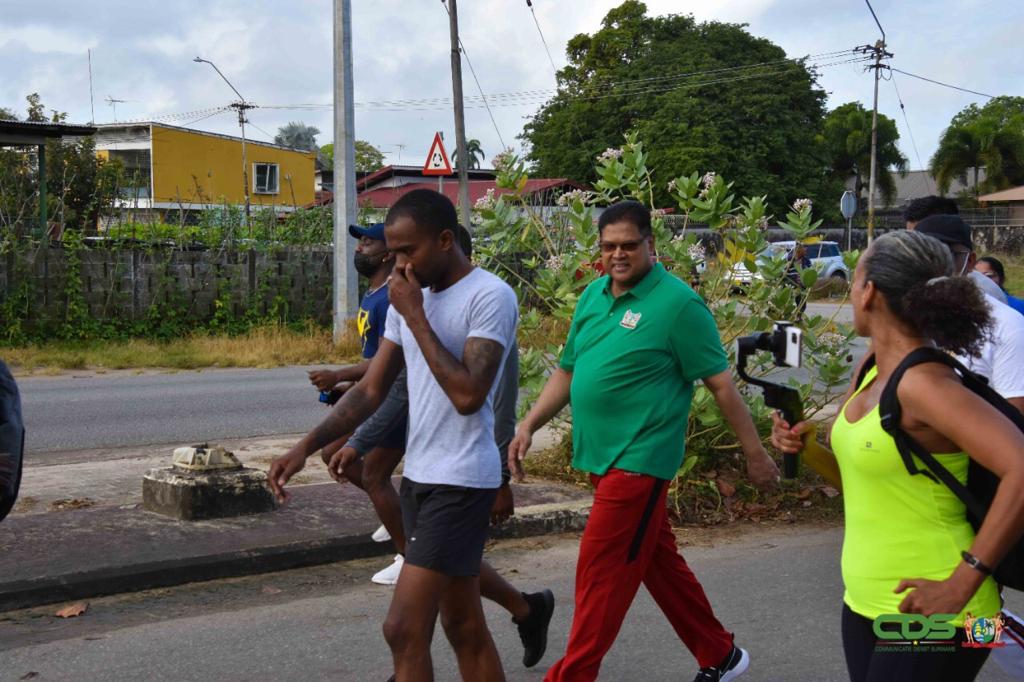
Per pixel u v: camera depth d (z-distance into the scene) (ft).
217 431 33.96
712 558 20.47
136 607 17.38
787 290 23.84
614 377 12.98
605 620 12.80
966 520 8.80
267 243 61.57
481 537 11.79
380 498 17.37
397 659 11.39
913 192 246.27
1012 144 185.78
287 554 19.34
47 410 37.58
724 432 23.90
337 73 52.90
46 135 66.74
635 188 25.05
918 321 8.75
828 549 21.08
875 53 145.07
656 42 173.37
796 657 15.62
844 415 9.40
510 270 26.50
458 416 11.67
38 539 19.48
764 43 173.06
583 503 22.95
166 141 147.84
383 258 17.67
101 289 55.21
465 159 80.74
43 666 14.92
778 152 161.27
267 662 15.21
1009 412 8.68
